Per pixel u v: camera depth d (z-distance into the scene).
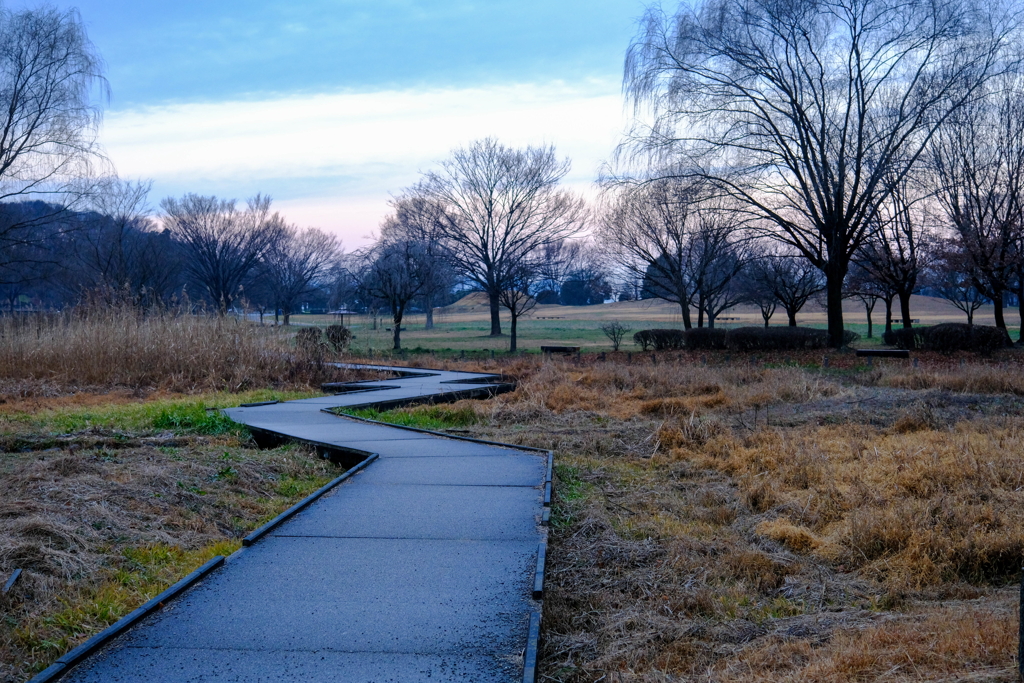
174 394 14.35
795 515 6.89
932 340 25.95
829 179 28.22
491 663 3.59
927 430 10.36
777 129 27.72
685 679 4.04
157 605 4.25
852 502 7.08
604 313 94.88
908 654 3.97
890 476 7.86
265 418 11.45
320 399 13.92
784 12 26.23
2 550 5.23
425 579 4.67
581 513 6.84
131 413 11.30
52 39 26.45
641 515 7.00
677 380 16.33
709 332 30.05
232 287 64.12
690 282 37.28
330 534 5.59
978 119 28.20
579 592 5.11
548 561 5.52
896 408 12.34
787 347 28.02
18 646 4.30
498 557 5.09
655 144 28.11
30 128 26.75
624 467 8.98
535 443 10.09
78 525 6.02
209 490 7.35
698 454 9.57
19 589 4.84
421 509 6.29
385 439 9.59
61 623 4.55
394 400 13.53
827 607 5.01
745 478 8.21
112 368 15.47
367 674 3.48
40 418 10.88
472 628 3.97
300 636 3.87
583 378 16.77
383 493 6.84
